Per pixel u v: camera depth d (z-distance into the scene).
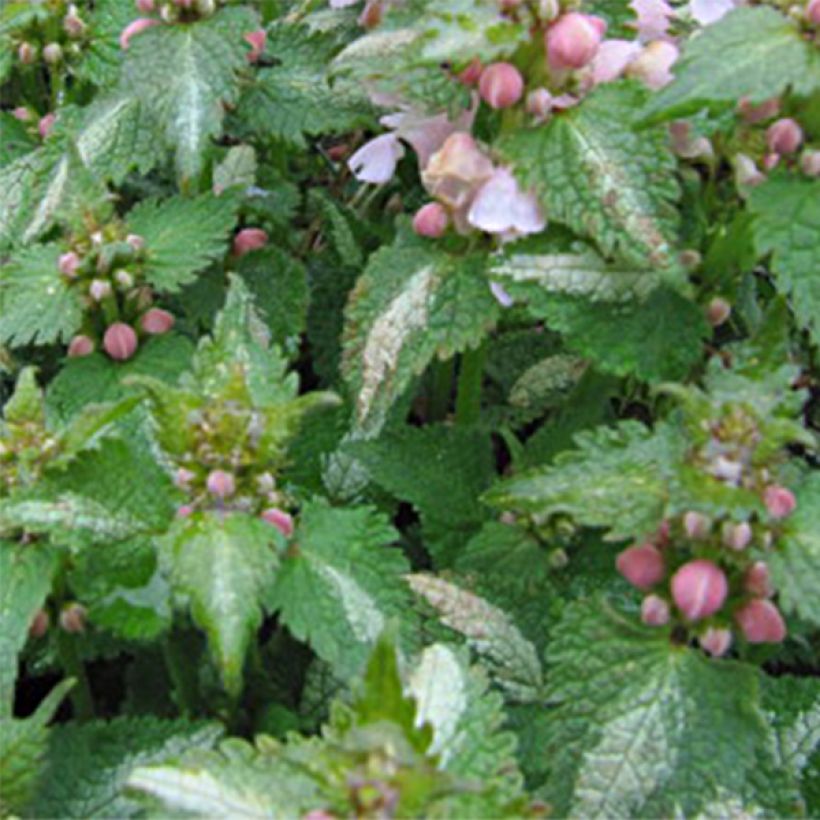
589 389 0.40
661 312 0.36
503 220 0.36
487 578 0.37
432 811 0.30
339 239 0.45
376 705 0.30
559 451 0.39
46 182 0.44
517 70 0.36
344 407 0.42
